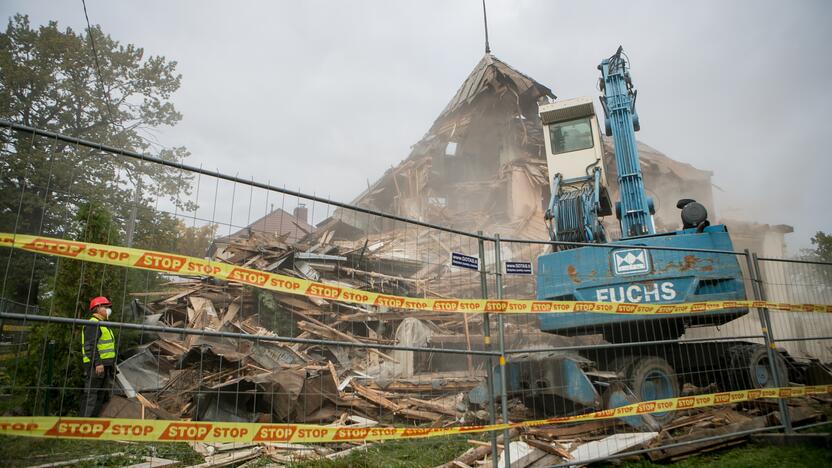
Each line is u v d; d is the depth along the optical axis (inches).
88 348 270.4
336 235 991.6
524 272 212.4
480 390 312.3
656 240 312.7
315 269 569.3
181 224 402.9
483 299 193.6
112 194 701.9
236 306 514.0
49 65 973.8
